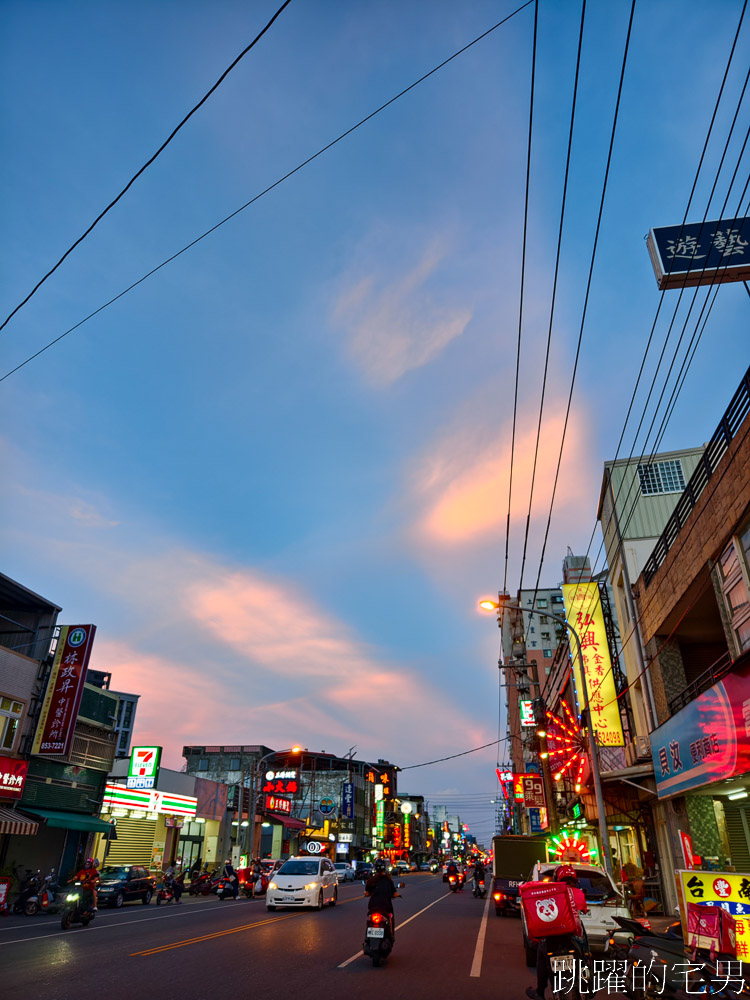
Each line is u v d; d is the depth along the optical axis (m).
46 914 21.27
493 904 28.09
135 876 25.33
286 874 22.53
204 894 31.70
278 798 59.97
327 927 16.69
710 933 8.22
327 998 8.46
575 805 35.84
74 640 27.36
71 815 28.27
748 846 17.59
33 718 26.33
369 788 90.56
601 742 25.02
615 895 12.64
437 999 8.56
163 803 36.22
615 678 26.05
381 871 11.96
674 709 19.39
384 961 11.70
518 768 69.06
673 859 19.48
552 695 44.72
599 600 27.44
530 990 8.06
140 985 8.98
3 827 22.20
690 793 17.58
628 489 26.12
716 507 14.73
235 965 10.80
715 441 15.12
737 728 13.57
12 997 8.05
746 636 13.87
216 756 62.91
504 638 69.19
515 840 22.97
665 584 19.02
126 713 67.44
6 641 28.14
